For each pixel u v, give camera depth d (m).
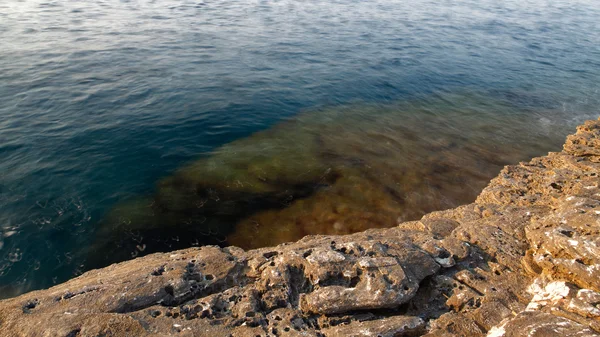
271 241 11.35
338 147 16.77
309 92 22.48
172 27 33.00
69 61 23.16
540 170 12.88
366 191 13.70
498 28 41.66
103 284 7.13
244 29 34.19
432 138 18.11
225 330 6.25
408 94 23.47
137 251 10.80
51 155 14.34
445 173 15.09
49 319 6.27
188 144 16.14
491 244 8.65
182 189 13.38
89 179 13.37
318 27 37.03
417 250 8.03
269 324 6.50
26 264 10.07
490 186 12.77
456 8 52.78
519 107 22.47
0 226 11.04
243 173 14.43
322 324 6.65
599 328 5.57
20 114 16.81
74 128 16.20
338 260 7.43
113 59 24.17
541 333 5.42
